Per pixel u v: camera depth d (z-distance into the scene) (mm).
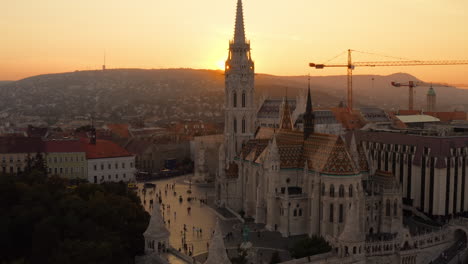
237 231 192250
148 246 135125
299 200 187875
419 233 187625
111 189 176750
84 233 133125
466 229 177875
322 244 148125
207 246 172250
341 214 176875
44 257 124125
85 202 148875
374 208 187375
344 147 179750
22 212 134750
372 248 160875
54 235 126250
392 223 187250
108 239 130625
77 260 118875
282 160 197500
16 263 118812
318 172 181250
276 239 182750
